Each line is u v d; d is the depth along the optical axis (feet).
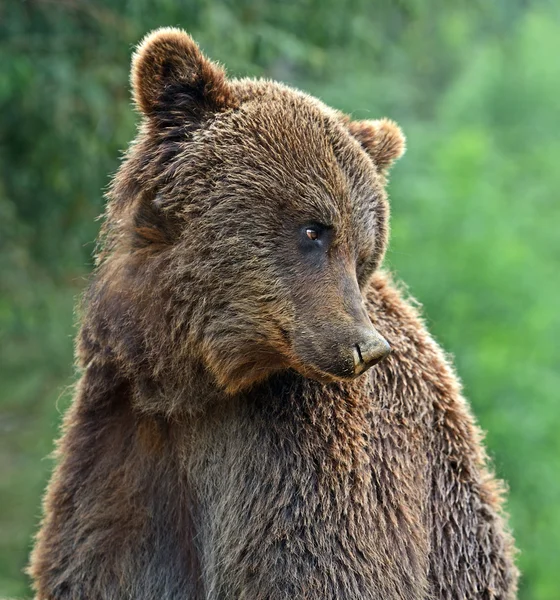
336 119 32.35
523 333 83.35
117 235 32.17
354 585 31.22
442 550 33.88
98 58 64.34
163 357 31.09
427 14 92.79
